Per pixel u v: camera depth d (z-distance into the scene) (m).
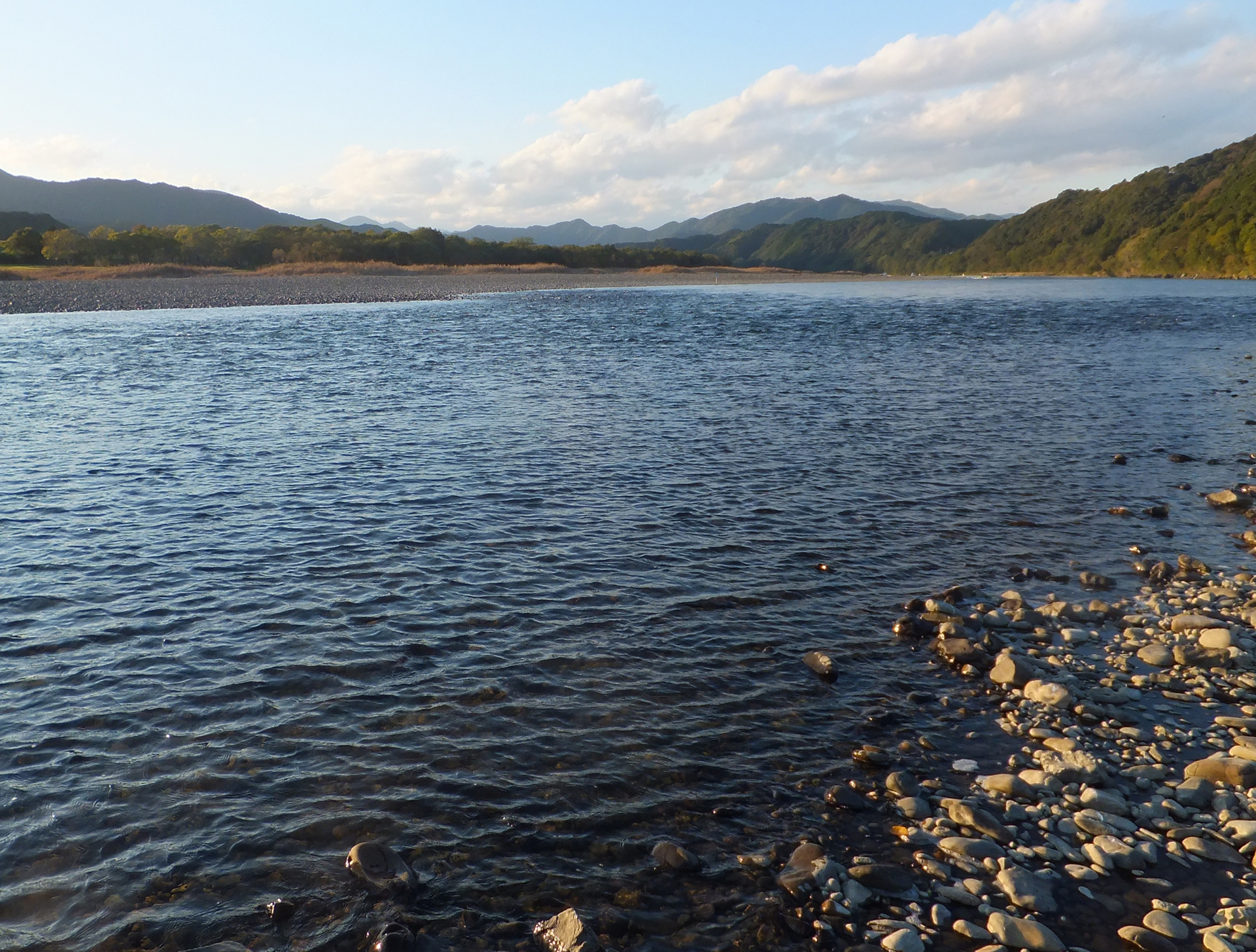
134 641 8.19
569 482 14.14
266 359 29.66
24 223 185.25
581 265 148.75
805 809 6.00
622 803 5.98
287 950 4.60
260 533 11.38
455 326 43.09
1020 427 18.95
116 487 13.47
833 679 7.86
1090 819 5.82
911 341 37.38
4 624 8.51
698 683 7.72
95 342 35.00
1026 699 7.57
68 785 5.97
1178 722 7.19
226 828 5.57
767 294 79.00
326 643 8.23
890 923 4.87
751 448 16.75
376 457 15.60
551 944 4.62
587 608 9.22
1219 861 5.42
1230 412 20.75
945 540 11.74
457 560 10.52
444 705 7.18
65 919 4.78
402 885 5.07
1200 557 11.25
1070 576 10.56
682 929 4.84
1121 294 83.56
